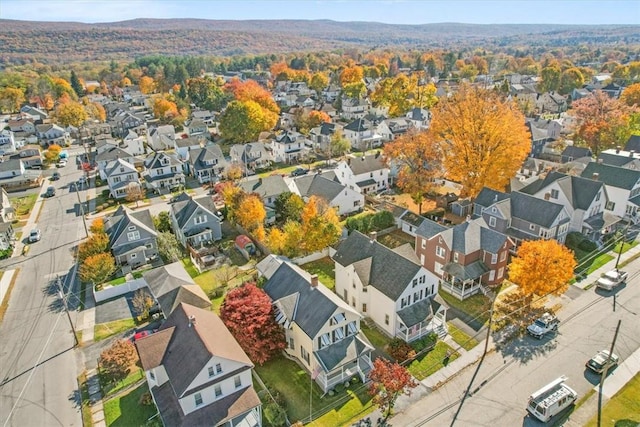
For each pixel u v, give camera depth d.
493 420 31.72
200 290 45.84
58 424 33.28
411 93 149.88
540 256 42.28
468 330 41.72
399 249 45.88
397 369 32.09
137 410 33.97
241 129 112.19
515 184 66.62
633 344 38.53
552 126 101.62
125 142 110.50
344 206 69.19
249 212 59.84
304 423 32.09
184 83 195.50
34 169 100.62
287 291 40.72
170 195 83.12
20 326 45.31
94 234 59.38
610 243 56.72
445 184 81.12
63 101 156.75
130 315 46.47
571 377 35.31
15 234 67.69
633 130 89.06
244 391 32.41
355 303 45.09
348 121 144.12
